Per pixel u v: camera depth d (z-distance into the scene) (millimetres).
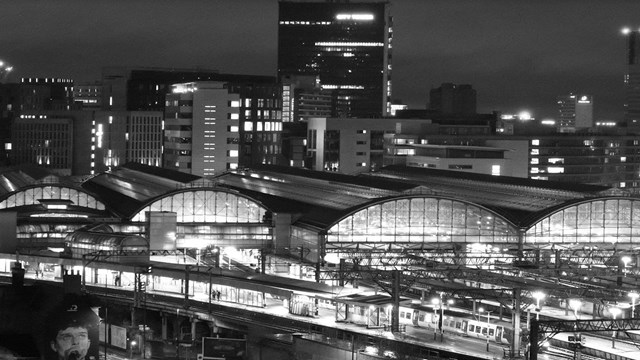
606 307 166250
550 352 147750
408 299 173875
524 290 163250
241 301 182500
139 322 173125
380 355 139125
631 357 146125
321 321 166750
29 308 131000
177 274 180875
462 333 162125
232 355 140625
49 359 130000
